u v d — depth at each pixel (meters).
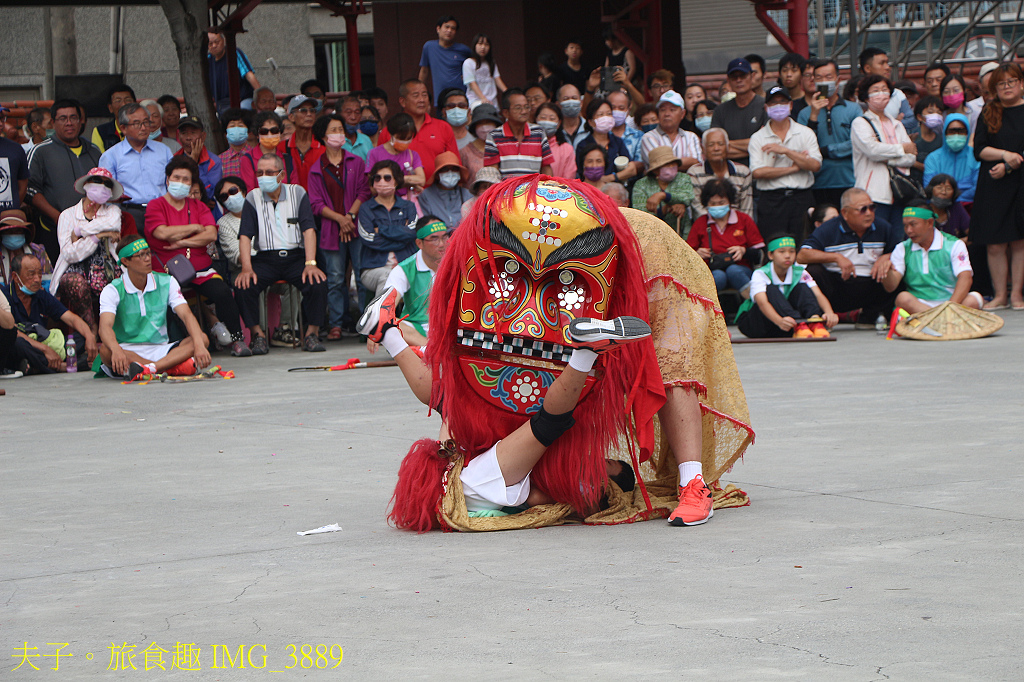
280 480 6.22
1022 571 3.84
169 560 4.48
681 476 5.07
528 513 5.04
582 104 19.34
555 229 4.82
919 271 13.62
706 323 5.16
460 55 19.62
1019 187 14.95
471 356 5.06
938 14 28.55
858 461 6.09
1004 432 6.75
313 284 14.38
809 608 3.50
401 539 4.80
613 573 4.05
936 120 16.28
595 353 4.70
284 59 31.95
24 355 13.05
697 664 3.03
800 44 19.53
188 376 11.93
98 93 26.28
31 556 4.61
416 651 3.23
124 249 12.00
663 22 25.72
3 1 20.95
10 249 13.21
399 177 15.01
